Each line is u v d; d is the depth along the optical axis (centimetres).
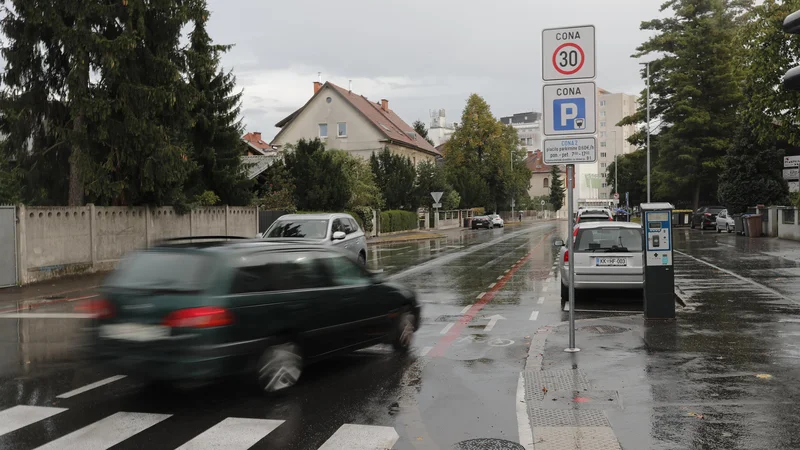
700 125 4631
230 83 2969
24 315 1208
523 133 16312
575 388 636
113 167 1930
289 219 1563
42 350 879
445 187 6066
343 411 588
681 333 884
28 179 1991
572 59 757
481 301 1306
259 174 3675
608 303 1265
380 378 707
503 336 943
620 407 578
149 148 1942
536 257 2467
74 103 1834
